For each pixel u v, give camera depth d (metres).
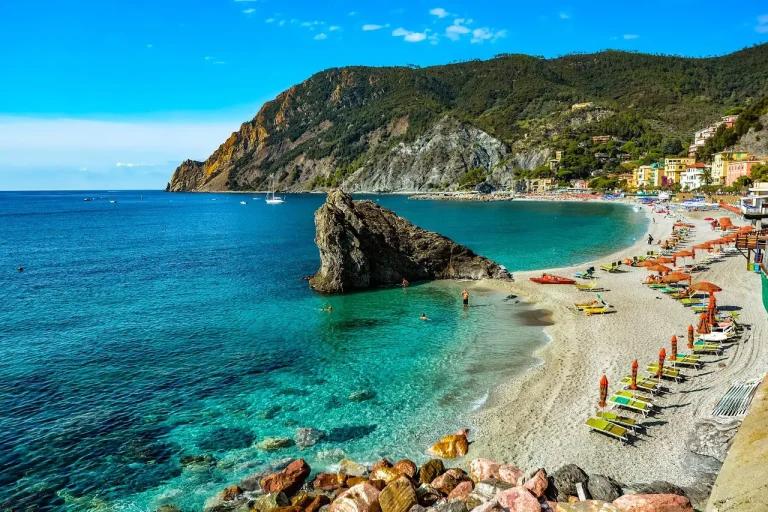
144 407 25.53
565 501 16.61
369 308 44.28
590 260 65.56
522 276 55.62
